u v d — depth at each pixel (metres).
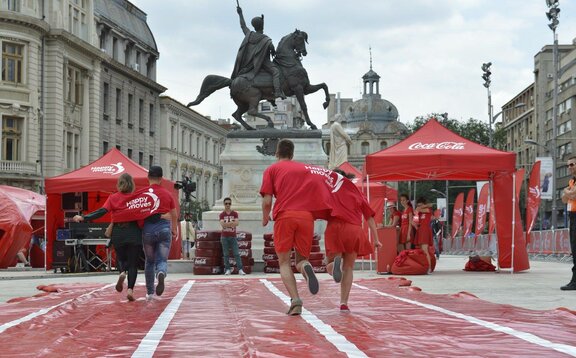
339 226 10.13
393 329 8.45
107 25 70.31
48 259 26.00
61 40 59.34
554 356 6.50
